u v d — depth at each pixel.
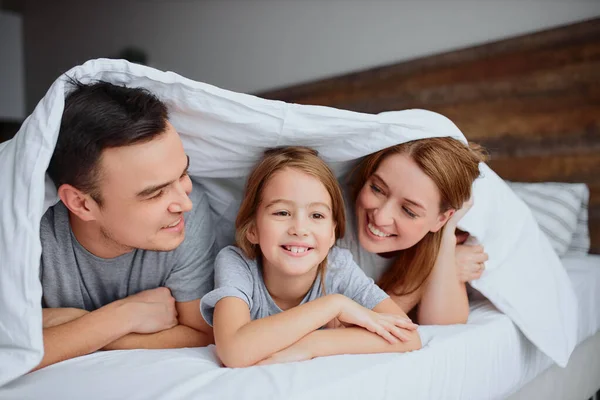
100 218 0.68
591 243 1.50
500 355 0.86
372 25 2.05
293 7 2.36
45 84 3.99
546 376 1.04
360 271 0.87
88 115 0.61
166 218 0.68
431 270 0.93
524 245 1.00
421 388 0.70
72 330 0.70
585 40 1.46
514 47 1.61
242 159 0.86
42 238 0.75
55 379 0.60
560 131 1.53
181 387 0.56
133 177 0.63
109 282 0.82
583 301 1.14
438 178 0.84
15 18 4.10
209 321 0.76
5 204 0.61
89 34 3.57
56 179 0.66
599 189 1.47
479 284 0.94
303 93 2.27
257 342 0.65
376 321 0.74
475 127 1.72
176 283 0.82
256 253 0.83
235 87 2.69
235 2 2.62
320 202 0.76
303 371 0.62
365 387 0.62
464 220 0.96
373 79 2.00
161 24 3.06
